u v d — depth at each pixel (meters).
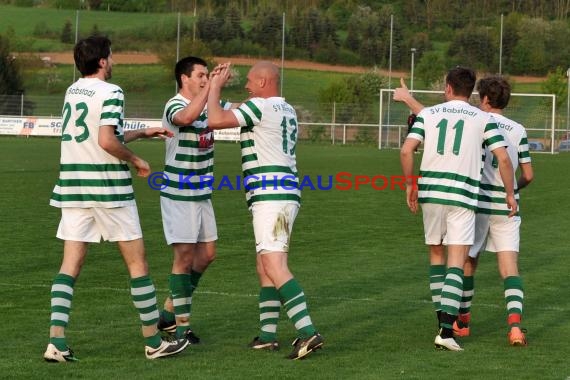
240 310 23.83
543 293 26.98
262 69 19.77
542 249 35.94
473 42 195.00
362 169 80.88
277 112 19.45
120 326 21.56
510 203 20.64
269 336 19.84
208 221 21.44
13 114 143.88
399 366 18.22
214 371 17.70
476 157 20.47
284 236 19.27
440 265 21.42
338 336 21.08
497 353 19.56
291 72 196.88
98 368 17.78
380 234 39.47
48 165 77.31
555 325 22.66
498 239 21.64
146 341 18.66
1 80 153.25
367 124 137.62
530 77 189.88
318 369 17.92
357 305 24.70
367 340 20.69
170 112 20.80
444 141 20.36
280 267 19.08
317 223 43.19
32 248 33.78
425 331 21.69
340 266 31.12
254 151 19.45
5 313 22.70
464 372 17.75
